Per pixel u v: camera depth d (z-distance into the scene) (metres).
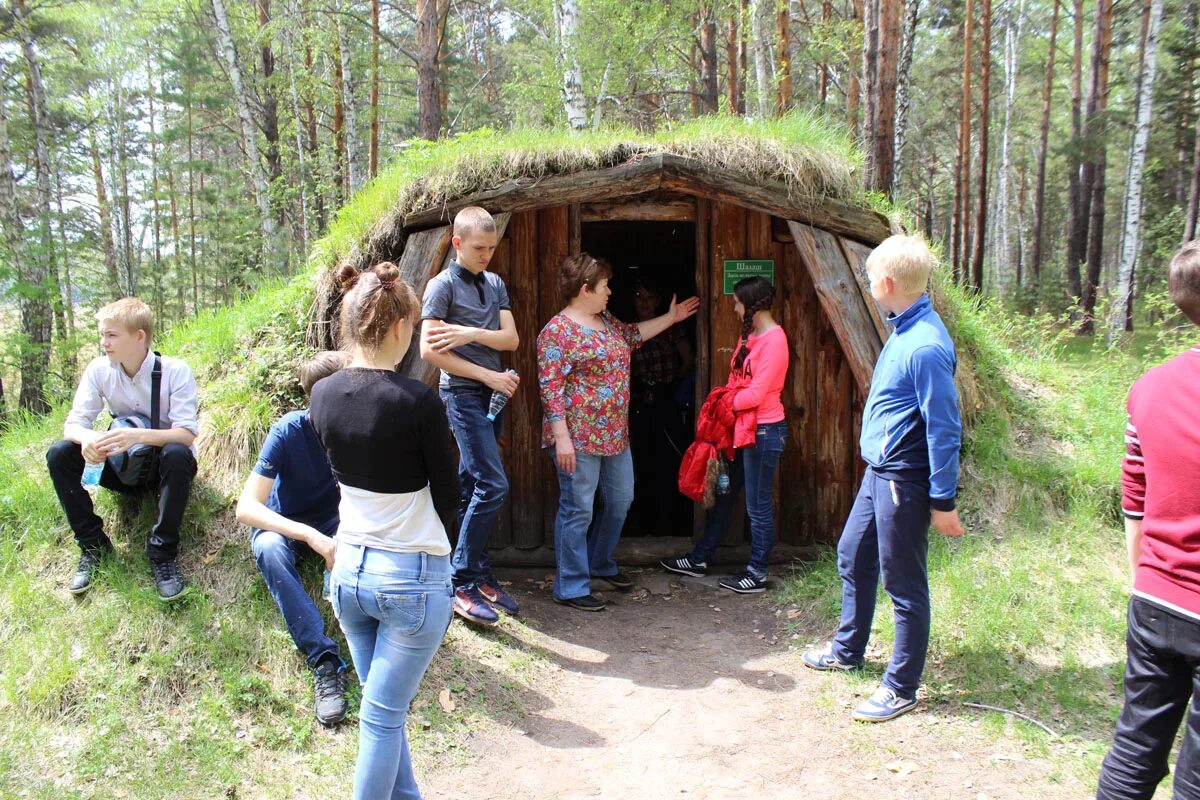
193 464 3.70
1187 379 2.02
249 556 3.80
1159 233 18.17
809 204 4.73
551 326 4.35
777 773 3.05
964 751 3.10
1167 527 2.02
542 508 5.18
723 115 5.45
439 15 16.61
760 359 4.55
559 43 14.00
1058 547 4.37
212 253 19.67
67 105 24.12
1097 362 6.22
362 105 21.08
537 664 3.88
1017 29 27.64
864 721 3.32
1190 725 1.91
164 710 3.14
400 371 4.45
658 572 5.17
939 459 2.97
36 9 19.02
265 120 20.70
